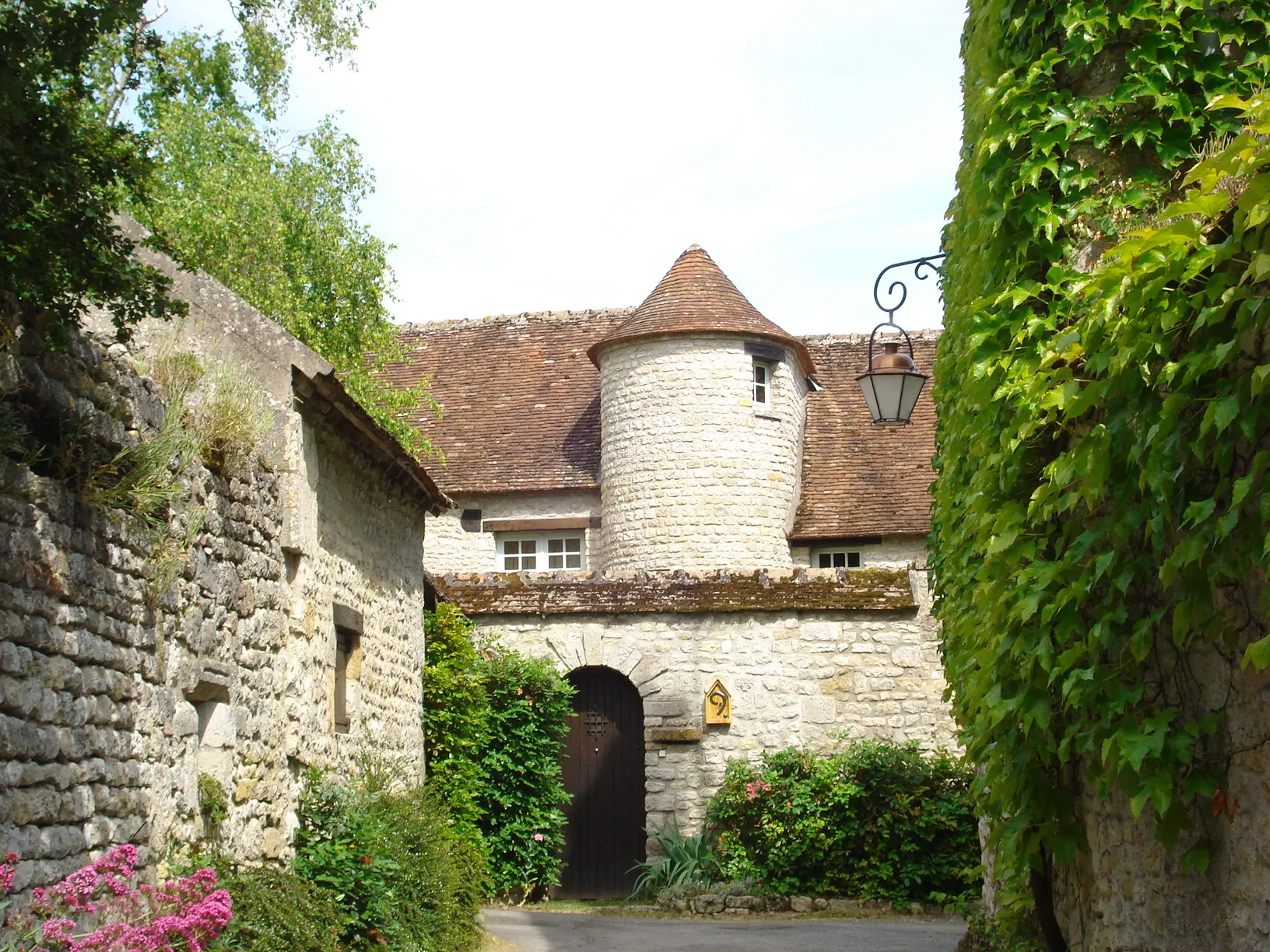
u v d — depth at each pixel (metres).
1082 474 4.50
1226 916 4.18
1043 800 5.26
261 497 8.23
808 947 10.59
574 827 15.24
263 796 8.01
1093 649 4.60
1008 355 5.64
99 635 5.82
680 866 14.08
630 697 15.44
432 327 24.28
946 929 11.98
